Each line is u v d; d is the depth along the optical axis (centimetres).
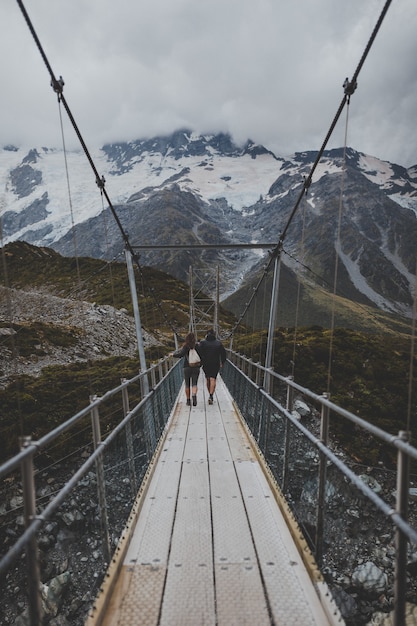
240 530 386
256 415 695
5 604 719
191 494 473
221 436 739
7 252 9262
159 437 739
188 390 1010
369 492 231
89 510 901
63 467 1078
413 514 879
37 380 1734
